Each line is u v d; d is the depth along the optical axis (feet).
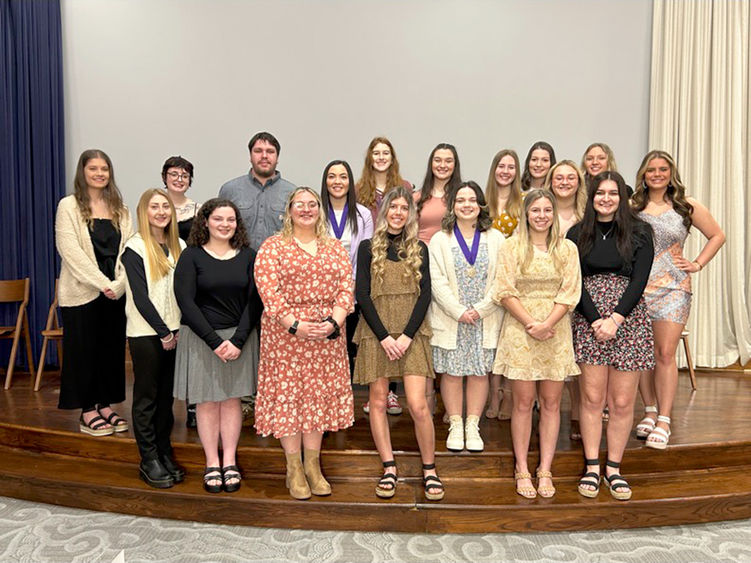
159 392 9.09
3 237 15.55
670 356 9.57
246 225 10.78
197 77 16.42
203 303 8.51
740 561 7.69
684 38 15.65
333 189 10.13
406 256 8.66
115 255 10.13
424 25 16.25
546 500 8.54
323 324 8.07
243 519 8.57
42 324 15.94
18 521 8.71
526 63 16.26
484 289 8.89
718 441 9.60
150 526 8.55
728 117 15.61
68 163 16.58
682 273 9.73
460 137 16.43
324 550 7.93
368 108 16.40
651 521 8.54
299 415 8.28
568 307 8.25
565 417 11.05
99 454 10.00
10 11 15.35
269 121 16.46
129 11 16.31
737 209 15.57
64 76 16.42
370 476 9.24
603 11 16.15
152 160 16.57
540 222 8.32
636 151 16.43
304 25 16.30
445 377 9.32
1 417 11.06
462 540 8.23
